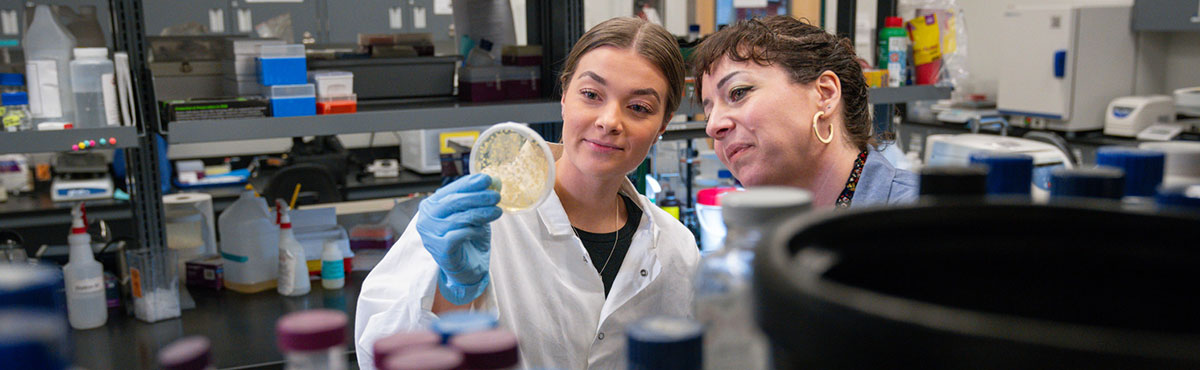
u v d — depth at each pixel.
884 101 3.42
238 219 2.79
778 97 1.35
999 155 0.66
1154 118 5.04
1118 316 0.45
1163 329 0.44
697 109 2.90
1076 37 5.09
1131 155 0.66
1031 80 5.37
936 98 3.55
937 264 0.44
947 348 0.29
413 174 5.28
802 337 0.33
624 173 1.47
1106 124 5.18
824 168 1.40
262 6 6.12
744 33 1.37
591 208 1.58
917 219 0.44
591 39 1.44
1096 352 0.27
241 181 5.04
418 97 3.27
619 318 1.53
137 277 2.48
